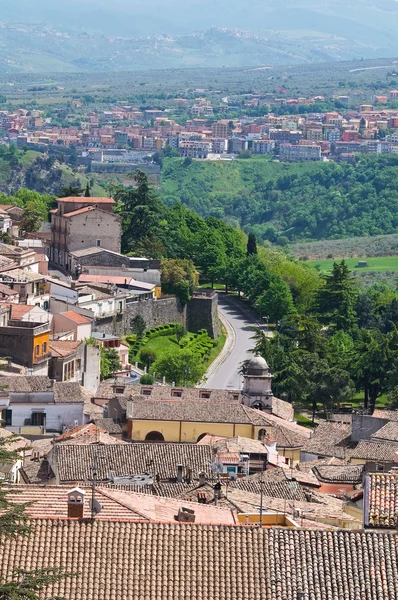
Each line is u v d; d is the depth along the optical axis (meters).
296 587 159.25
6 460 145.50
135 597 156.75
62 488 190.00
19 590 129.88
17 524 143.25
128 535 162.75
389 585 160.12
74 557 159.62
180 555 161.25
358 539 164.38
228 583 159.00
